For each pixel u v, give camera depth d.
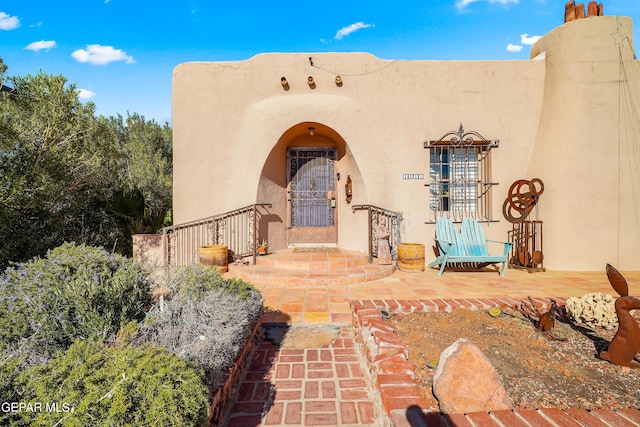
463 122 7.76
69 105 6.62
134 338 2.54
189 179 7.75
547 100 7.60
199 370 2.13
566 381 2.51
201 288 3.39
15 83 6.59
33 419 1.57
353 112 7.64
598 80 7.12
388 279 6.51
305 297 5.41
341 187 8.34
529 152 7.79
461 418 2.04
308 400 2.84
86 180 7.33
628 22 7.22
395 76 7.75
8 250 5.98
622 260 7.16
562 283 6.20
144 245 7.79
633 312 3.62
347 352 3.72
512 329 3.42
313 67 7.73
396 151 7.72
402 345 2.89
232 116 7.75
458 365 2.26
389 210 7.44
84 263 3.07
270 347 3.85
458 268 7.38
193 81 7.76
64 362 1.88
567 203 7.25
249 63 7.76
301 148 8.47
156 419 1.60
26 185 5.90
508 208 7.76
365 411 2.68
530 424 1.97
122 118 14.95
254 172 7.58
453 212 7.95
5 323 2.37
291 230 8.45
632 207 7.16
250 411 2.69
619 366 2.70
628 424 1.95
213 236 7.35
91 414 1.56
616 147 7.14
